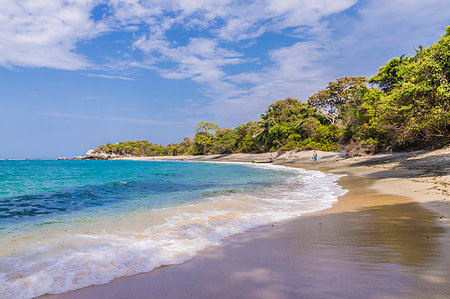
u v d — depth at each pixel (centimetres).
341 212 704
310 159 4350
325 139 5066
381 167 2119
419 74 1892
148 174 2745
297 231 523
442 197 788
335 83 6197
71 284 304
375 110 2738
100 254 403
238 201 902
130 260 376
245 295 262
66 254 407
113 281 310
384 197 905
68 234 529
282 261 356
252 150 7475
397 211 670
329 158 4012
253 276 310
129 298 267
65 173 3147
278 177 2030
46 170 3950
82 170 3866
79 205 974
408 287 258
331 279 288
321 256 368
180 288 285
